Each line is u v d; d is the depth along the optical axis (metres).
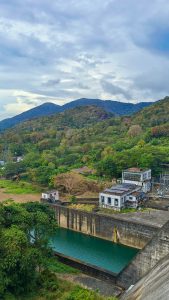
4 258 43.44
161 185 120.38
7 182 156.62
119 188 105.31
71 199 112.62
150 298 28.11
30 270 46.00
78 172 145.12
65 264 60.81
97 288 51.97
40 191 134.62
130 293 37.31
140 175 116.12
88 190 124.94
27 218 52.72
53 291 47.50
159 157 132.25
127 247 80.94
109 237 85.19
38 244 54.38
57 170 146.12
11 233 45.66
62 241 86.38
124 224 81.44
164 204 99.75
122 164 131.50
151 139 192.38
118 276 53.53
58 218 96.94
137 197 100.19
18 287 45.38
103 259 75.12
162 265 37.34
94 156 170.62
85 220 90.44
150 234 76.19
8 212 52.75
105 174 136.12
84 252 79.19
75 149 199.62
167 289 26.77
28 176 156.62
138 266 51.78
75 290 48.12
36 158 184.25
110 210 97.88
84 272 57.81
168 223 47.94
